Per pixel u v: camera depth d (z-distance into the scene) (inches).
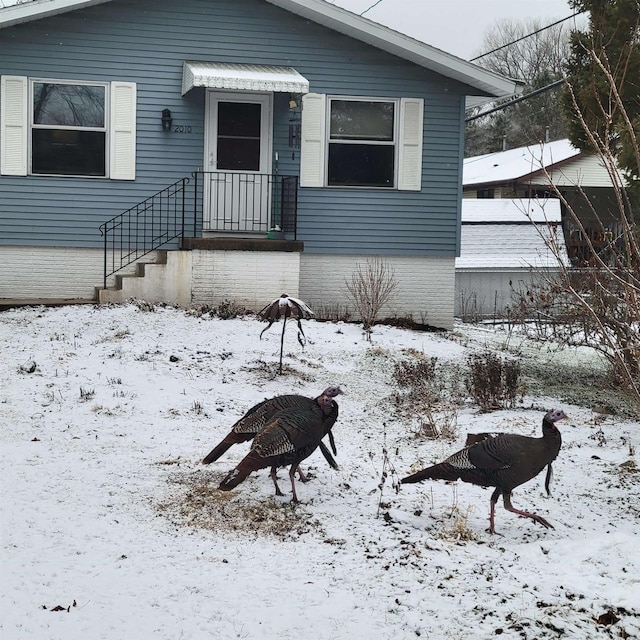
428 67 706.2
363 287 679.7
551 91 1428.4
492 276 1015.0
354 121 703.7
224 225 682.8
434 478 271.1
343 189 701.3
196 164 678.5
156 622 199.8
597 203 1215.6
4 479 297.9
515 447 262.7
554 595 220.2
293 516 274.5
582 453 362.9
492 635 199.0
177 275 639.8
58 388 429.7
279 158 690.2
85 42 658.2
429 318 721.0
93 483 298.7
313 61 691.4
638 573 229.9
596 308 387.5
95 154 668.7
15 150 654.5
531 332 763.4
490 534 266.8
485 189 1546.5
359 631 199.2
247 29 679.7
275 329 593.6
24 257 661.9
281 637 195.5
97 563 231.0
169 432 373.1
